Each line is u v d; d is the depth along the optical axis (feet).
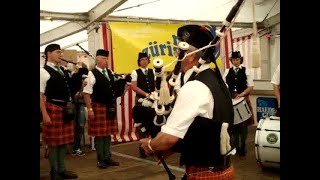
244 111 13.04
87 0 14.56
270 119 12.38
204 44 4.34
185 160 4.22
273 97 21.07
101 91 12.62
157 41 17.89
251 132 20.49
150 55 17.60
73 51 17.02
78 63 15.15
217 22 19.67
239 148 14.75
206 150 4.04
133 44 17.20
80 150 15.58
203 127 3.96
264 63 21.91
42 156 15.51
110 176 12.06
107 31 16.67
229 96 4.36
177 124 3.85
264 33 21.57
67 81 11.17
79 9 15.83
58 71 10.79
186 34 4.37
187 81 4.25
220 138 3.99
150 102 4.58
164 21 18.37
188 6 16.83
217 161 4.13
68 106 10.93
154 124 4.40
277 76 12.09
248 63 22.67
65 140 11.02
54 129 10.68
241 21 20.43
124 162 14.08
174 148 4.22
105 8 14.75
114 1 13.96
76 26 17.83
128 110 18.48
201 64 4.16
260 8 19.53
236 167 12.93
